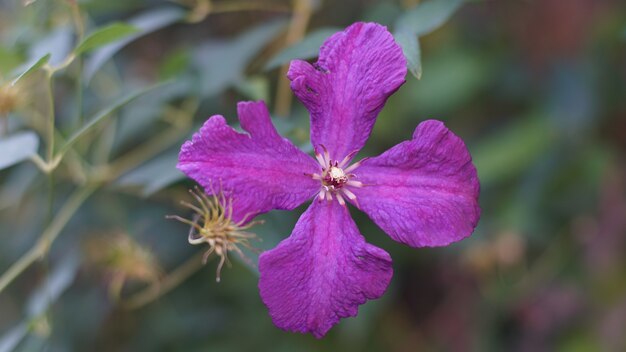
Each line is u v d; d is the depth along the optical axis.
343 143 0.37
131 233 0.49
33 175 0.49
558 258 0.54
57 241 0.52
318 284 0.36
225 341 0.52
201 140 0.35
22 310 0.55
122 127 0.47
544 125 0.52
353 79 0.36
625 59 0.53
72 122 0.48
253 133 0.36
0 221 0.54
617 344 0.55
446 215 0.36
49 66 0.40
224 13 0.52
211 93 0.44
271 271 0.35
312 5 0.46
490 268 0.52
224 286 0.52
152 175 0.42
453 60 0.51
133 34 0.42
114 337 0.53
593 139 0.53
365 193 0.37
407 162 0.36
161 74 0.45
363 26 0.36
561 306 0.56
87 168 0.47
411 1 0.46
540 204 0.52
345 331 0.50
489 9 0.53
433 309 0.55
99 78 0.49
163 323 0.53
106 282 0.52
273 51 0.49
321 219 0.36
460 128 0.53
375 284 0.36
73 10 0.42
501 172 0.51
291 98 0.48
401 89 0.50
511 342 0.56
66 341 0.53
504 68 0.52
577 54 0.53
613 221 0.55
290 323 0.35
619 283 0.55
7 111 0.44
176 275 0.50
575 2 0.53
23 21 0.48
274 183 0.36
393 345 0.54
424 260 0.53
